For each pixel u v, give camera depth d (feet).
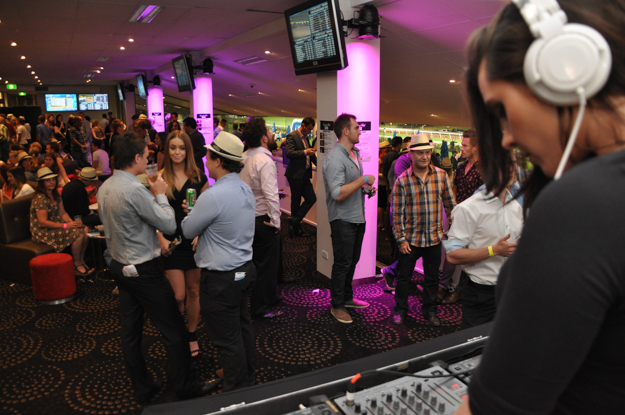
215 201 7.10
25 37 26.55
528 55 1.15
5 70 45.85
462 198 11.90
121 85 61.36
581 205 1.08
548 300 1.10
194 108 32.60
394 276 13.93
